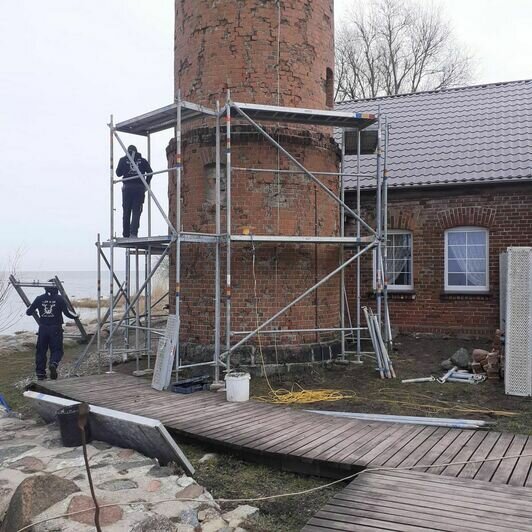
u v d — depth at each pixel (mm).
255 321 10391
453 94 17250
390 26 37281
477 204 13273
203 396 8648
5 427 7855
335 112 10258
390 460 5691
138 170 10055
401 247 14203
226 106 9539
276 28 10727
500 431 6934
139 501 5102
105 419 6492
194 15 11047
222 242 9852
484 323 13164
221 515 5031
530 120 14797
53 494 5148
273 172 10516
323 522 4430
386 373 10078
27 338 17281
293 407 8266
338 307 11586
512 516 4414
